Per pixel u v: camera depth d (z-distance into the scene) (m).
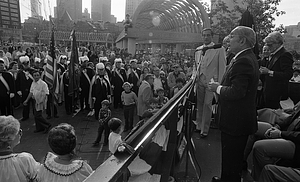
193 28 23.92
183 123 2.91
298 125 2.77
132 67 11.54
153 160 1.82
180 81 8.47
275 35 3.95
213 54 4.55
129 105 8.19
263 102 4.35
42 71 11.00
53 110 9.49
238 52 2.55
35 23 37.84
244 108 2.43
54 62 9.39
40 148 6.72
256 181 2.79
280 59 3.91
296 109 2.99
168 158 2.08
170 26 31.39
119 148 1.15
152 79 8.61
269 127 3.31
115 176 0.96
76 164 2.42
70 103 10.25
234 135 2.46
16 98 9.38
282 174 2.32
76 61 9.87
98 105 9.37
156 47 39.88
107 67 11.84
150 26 35.81
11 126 2.62
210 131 4.83
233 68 2.40
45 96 7.85
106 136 6.98
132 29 20.17
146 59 18.05
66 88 10.09
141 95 7.83
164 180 1.96
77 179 2.37
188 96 2.97
